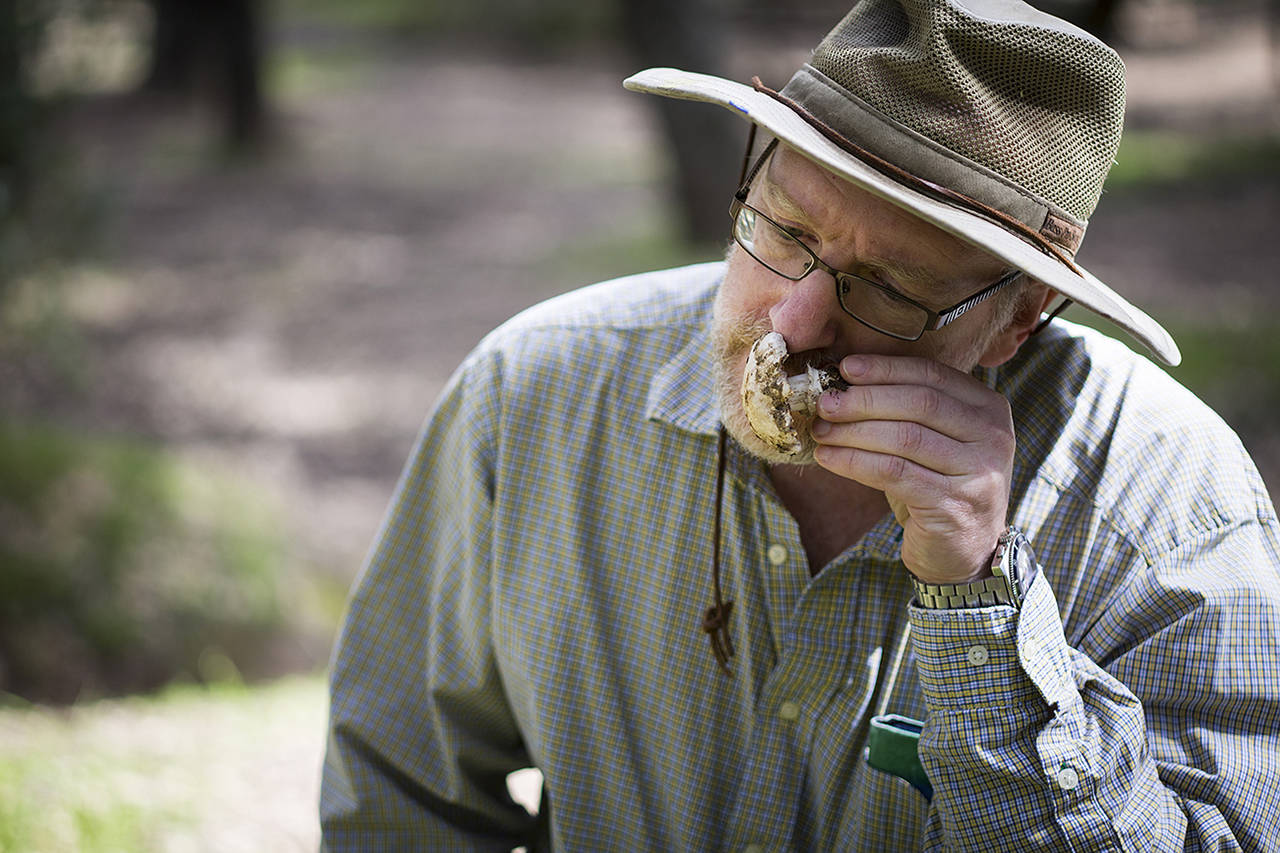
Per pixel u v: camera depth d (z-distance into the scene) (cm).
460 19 3622
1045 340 226
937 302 194
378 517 1042
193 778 403
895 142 185
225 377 1356
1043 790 188
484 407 235
